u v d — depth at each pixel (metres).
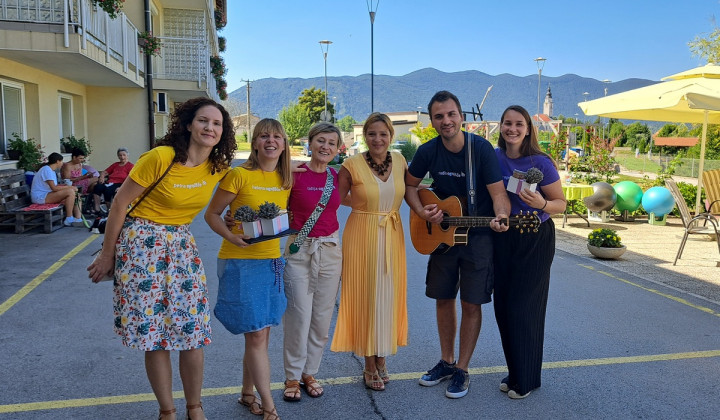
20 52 8.81
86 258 7.04
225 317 3.10
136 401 3.39
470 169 3.54
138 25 14.86
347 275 3.62
